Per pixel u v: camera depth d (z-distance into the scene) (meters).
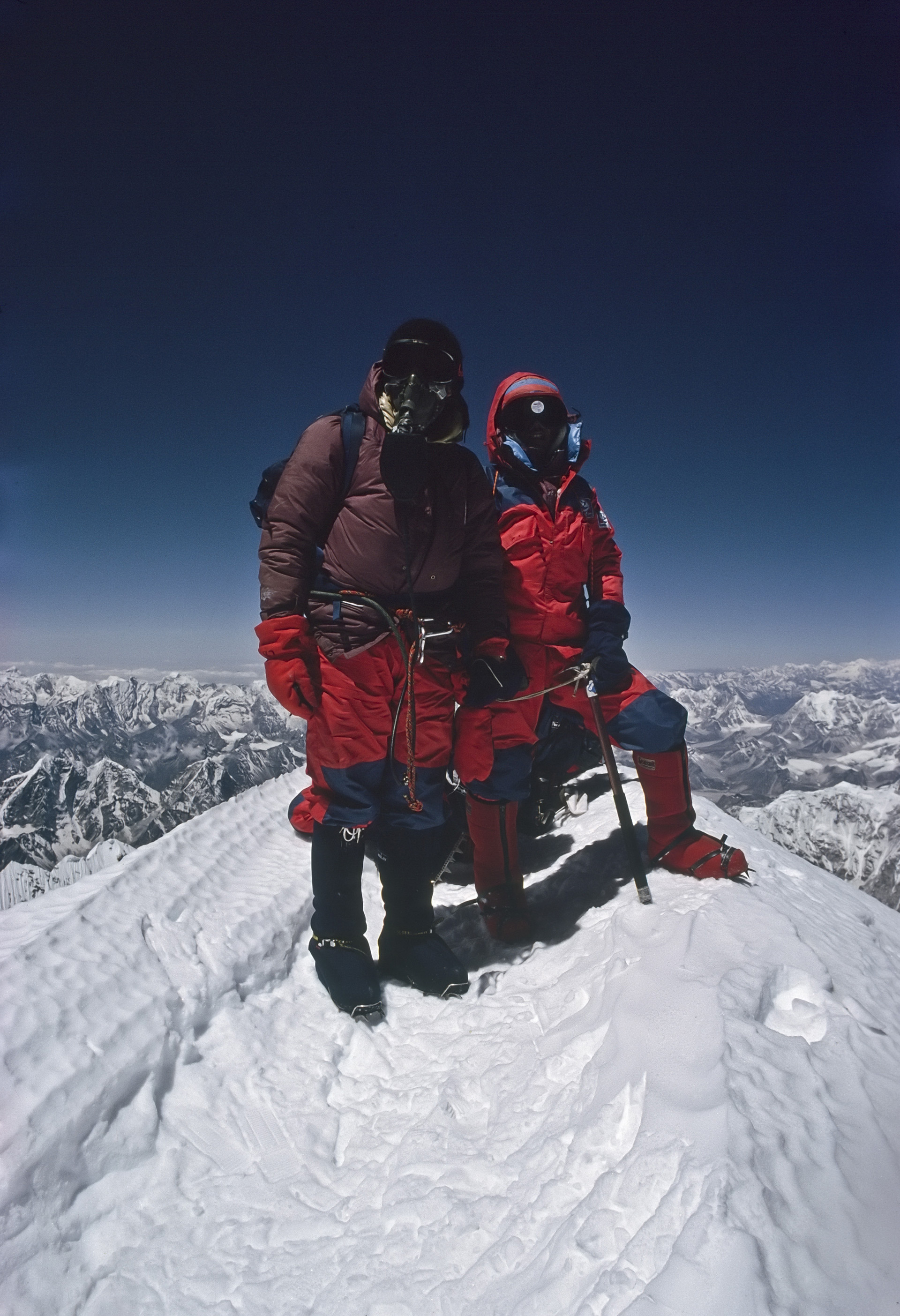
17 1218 1.60
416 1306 1.44
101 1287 1.57
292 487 2.52
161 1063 2.10
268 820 4.27
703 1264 1.16
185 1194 1.83
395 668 2.61
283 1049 2.44
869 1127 1.48
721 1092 1.54
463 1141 1.94
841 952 2.47
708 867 2.97
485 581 2.79
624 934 2.59
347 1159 2.01
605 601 3.09
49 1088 1.82
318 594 2.56
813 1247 1.21
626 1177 1.44
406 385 2.37
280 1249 1.68
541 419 3.00
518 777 3.04
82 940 2.40
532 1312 1.28
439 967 2.77
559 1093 1.95
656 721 2.96
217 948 2.68
